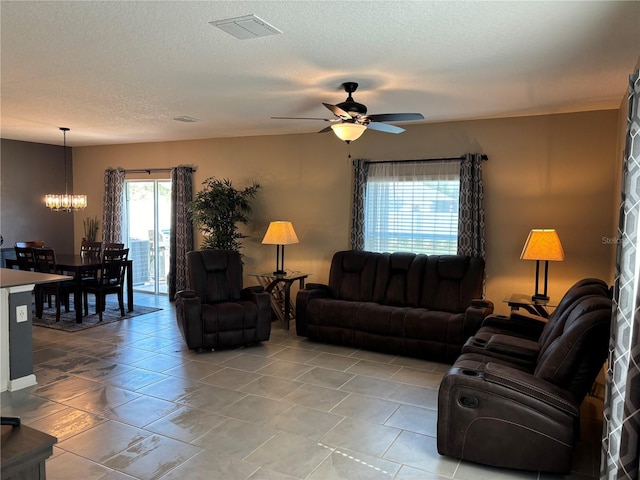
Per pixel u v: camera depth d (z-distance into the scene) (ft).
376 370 14.87
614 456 7.41
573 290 12.04
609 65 11.32
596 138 16.39
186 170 24.72
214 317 16.42
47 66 11.80
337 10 8.34
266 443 10.17
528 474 9.11
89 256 23.54
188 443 10.12
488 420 9.12
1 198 25.29
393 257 18.49
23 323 13.07
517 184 17.61
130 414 11.51
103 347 16.94
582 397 9.14
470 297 16.56
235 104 16.06
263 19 8.78
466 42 9.86
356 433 10.68
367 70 11.92
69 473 8.91
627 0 7.80
